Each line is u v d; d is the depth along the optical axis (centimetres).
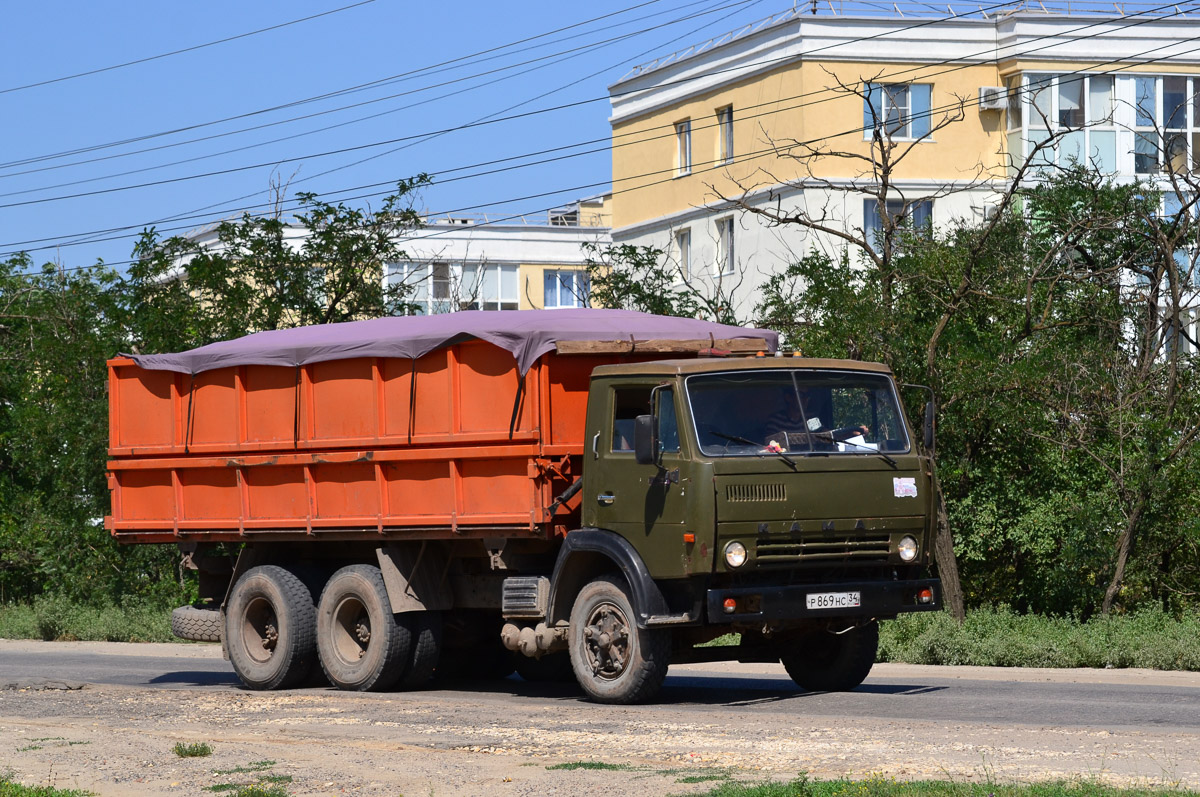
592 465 1777
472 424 1888
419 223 4478
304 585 2181
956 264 3309
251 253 4422
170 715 1792
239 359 2180
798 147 5291
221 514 2247
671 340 1855
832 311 3250
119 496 2392
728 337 1894
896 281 3319
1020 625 2692
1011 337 3328
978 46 5353
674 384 1692
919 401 3180
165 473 2325
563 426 1825
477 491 1886
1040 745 1321
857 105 5300
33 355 4675
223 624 2267
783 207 5375
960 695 1827
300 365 2098
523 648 1853
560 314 1936
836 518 1692
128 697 2033
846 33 5303
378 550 2039
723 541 1639
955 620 2697
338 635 2109
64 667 2764
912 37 5322
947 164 5316
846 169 5269
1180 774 1149
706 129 5853
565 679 2259
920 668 2361
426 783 1226
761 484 1659
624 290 4216
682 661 1845
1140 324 3406
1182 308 3322
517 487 1833
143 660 2981
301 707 1855
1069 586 3375
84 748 1508
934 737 1387
